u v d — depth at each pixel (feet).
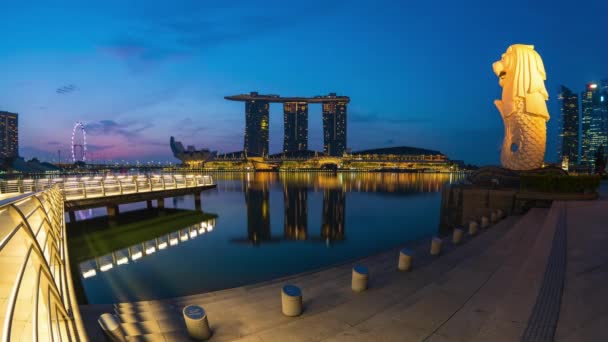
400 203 167.63
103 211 125.08
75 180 108.06
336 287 31.07
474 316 21.31
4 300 15.47
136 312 26.43
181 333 21.45
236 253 67.67
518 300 21.29
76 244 75.36
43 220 21.42
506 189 91.35
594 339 15.38
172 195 114.11
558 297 21.12
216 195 208.85
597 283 22.35
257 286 37.11
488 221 72.95
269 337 20.11
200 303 29.73
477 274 30.66
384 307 24.94
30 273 18.08
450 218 98.37
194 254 67.05
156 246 73.87
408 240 82.79
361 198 192.95
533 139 104.78
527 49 107.24
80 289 46.57
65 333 14.55
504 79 113.09
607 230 39.55
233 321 23.65
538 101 104.37
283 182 375.45
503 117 113.09
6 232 17.51
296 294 24.39
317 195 210.38
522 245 40.37
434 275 33.71
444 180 450.30
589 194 75.36
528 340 16.42
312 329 20.94
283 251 70.28
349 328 20.81
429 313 22.00
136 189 103.40
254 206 153.38
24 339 13.44
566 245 33.47
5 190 85.92
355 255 67.05
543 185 80.38
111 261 61.05
